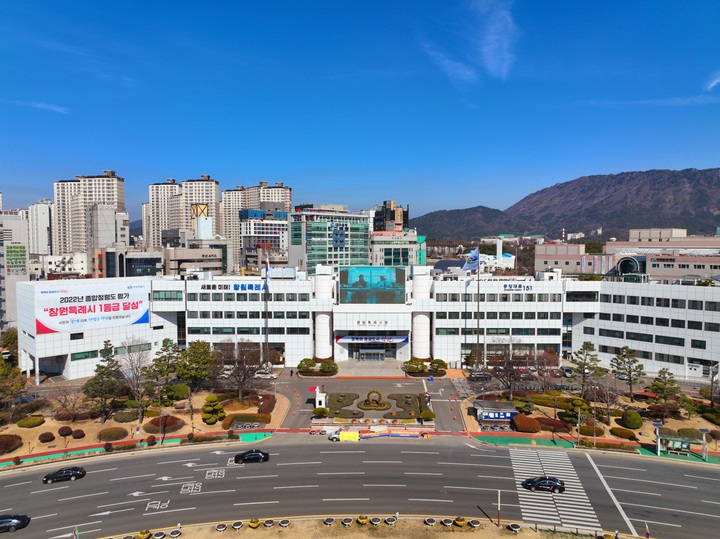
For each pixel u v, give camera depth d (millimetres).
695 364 108625
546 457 73938
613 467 70625
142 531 54062
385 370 120938
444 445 78375
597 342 123188
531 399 96250
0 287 153875
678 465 71375
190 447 77875
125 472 69312
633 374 105500
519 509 59219
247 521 56344
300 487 64688
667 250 188625
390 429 84188
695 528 55500
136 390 90750
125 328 118250
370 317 124188
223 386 105375
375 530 54406
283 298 124438
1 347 134625
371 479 66875
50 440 78062
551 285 123188
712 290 105938
